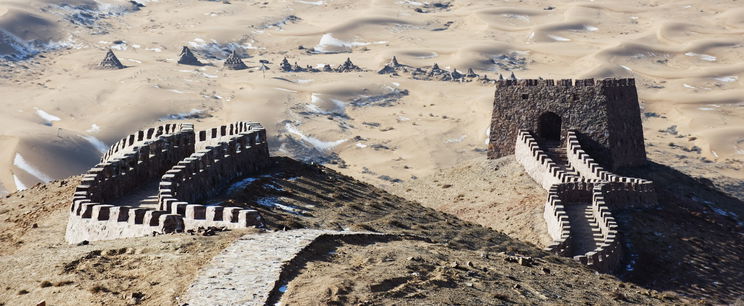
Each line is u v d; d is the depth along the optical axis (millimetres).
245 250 35469
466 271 39375
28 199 66938
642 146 117625
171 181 53312
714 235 87875
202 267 33281
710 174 188000
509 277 41156
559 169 97062
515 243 66125
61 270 34688
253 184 66500
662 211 92812
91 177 53625
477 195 102750
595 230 79938
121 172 58781
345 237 41094
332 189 71688
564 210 80438
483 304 34125
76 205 49156
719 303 69625
